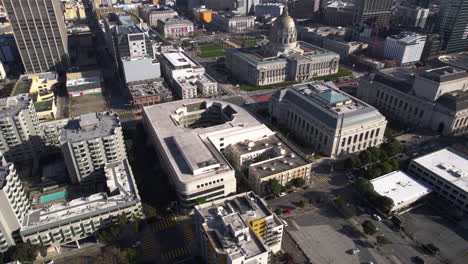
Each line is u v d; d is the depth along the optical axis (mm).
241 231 136500
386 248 169125
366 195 194250
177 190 188750
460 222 185750
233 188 196500
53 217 159500
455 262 162000
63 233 160625
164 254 165000
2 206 147500
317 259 163000
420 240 174000
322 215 190125
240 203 161250
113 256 154250
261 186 198375
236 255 128750
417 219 187375
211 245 138250
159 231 178500
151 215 178750
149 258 162750
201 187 185625
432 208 195750
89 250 166875
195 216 158375
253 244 136500
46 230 156625
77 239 166000
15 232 156125
